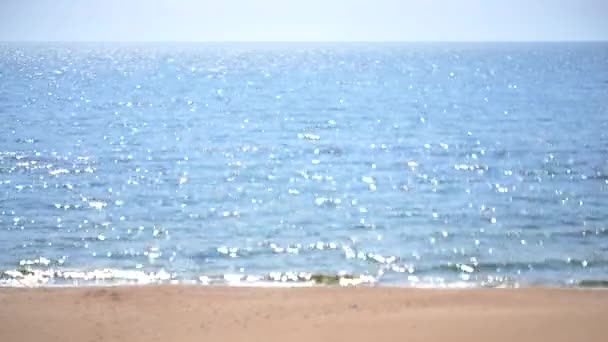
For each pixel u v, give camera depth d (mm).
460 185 34625
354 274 20641
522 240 24438
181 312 16141
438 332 14516
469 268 21156
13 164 40156
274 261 22094
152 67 185375
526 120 62625
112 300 17078
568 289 17953
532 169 38719
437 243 24094
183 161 42094
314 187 34375
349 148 47469
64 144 48719
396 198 31750
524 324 14992
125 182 35500
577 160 41406
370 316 15750
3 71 153375
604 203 30344
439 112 71000
